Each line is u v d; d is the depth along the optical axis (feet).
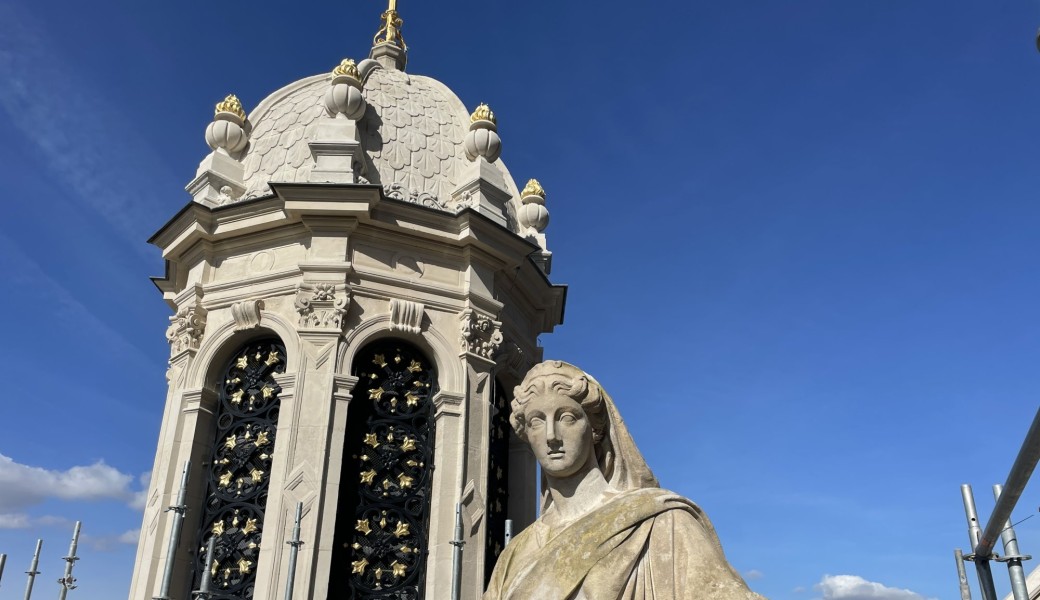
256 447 52.90
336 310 53.98
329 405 51.47
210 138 64.28
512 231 63.46
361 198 55.83
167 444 54.39
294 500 48.85
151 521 52.19
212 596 49.70
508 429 61.21
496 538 56.49
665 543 10.94
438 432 53.93
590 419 12.59
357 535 51.01
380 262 56.90
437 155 65.87
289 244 57.62
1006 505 25.66
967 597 54.60
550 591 10.84
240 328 55.57
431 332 56.08
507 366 60.44
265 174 63.36
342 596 49.29
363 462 52.85
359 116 62.34
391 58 80.59
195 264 60.18
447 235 58.49
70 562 47.09
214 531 51.47
